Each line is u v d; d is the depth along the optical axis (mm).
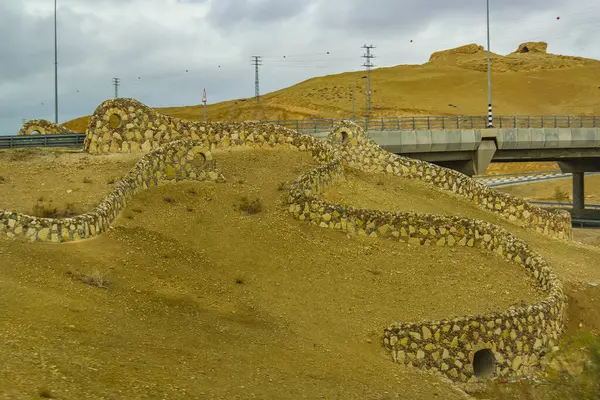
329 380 14977
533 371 19344
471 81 154000
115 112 31094
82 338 13836
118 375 12234
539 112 132625
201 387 12664
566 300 23047
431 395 15875
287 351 16172
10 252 18234
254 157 31266
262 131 32562
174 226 23109
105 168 28234
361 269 22000
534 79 154125
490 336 18859
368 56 116500
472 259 23531
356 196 29234
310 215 24766
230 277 20406
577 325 22172
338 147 33594
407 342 17859
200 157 27578
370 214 24484
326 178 28531
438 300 20422
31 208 22516
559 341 20812
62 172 27547
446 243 24344
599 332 21906
